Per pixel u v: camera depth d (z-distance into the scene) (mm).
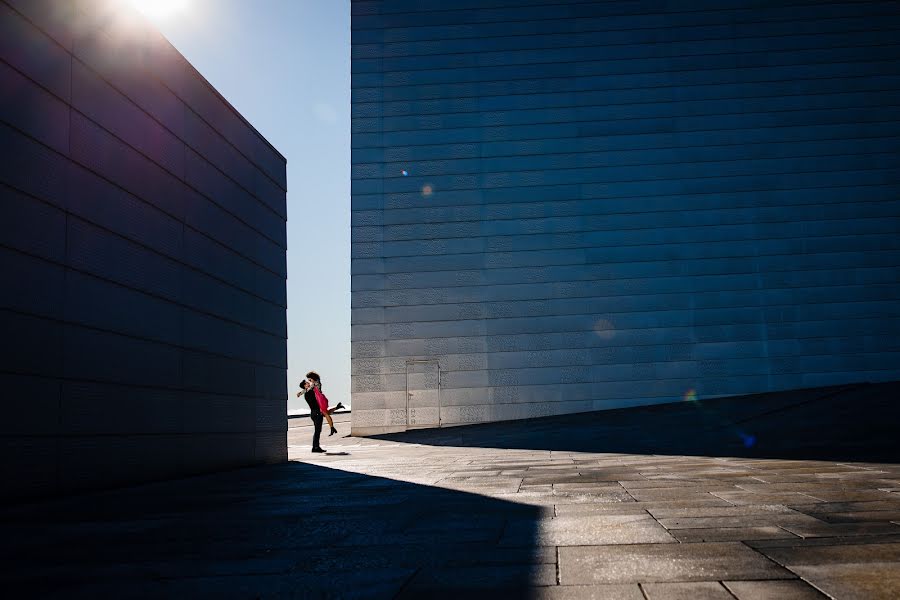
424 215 29328
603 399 28172
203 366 12031
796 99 29266
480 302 28812
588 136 29422
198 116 12312
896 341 27984
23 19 8219
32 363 8086
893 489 6578
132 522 6129
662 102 29484
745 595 3002
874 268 28375
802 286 28375
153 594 3488
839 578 3232
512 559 4004
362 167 29688
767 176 28938
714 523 4914
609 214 29000
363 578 3686
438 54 30141
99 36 9664
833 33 29516
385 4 30438
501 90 29828
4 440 7609
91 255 9250
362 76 30156
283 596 3369
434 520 5684
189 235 11797
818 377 27953
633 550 4086
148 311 10492
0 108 7789
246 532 5391
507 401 28312
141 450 10094
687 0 29906
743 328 28250
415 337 28766
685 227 28797
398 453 17375
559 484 8164
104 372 9375
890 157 28891
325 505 6988
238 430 13102
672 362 28188
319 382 18297
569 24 30031
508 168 29422
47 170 8500
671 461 11219
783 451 12477
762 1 29797
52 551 4770
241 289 13625
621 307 28531
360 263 29234
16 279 7906
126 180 10117
